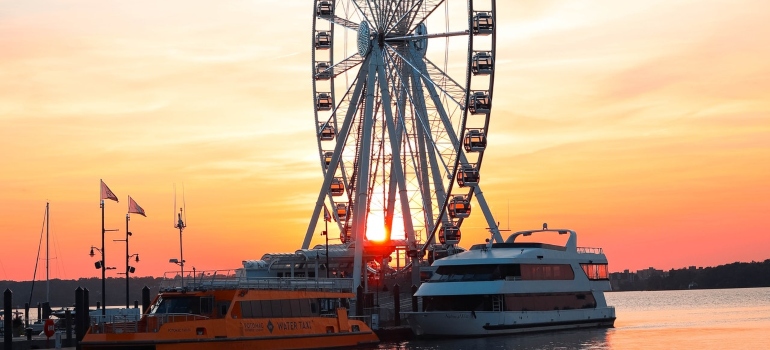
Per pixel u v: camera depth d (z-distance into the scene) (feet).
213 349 241.35
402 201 349.00
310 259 352.69
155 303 258.57
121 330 242.17
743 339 322.55
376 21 356.79
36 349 276.41
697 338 325.42
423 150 359.87
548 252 326.24
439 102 351.05
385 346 290.76
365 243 368.89
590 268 345.51
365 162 349.82
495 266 309.83
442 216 345.31
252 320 251.19
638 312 626.64
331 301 281.74
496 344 291.79
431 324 310.45
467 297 308.40
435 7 345.92
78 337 273.13
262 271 347.15
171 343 234.58
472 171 353.92
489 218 361.51
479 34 335.67
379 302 368.68
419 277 363.97
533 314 314.35
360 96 364.58
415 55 357.41
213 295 251.19
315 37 397.19
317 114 398.83
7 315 272.51
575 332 327.26
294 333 262.26
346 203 401.49
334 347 274.36
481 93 339.36
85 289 286.25
